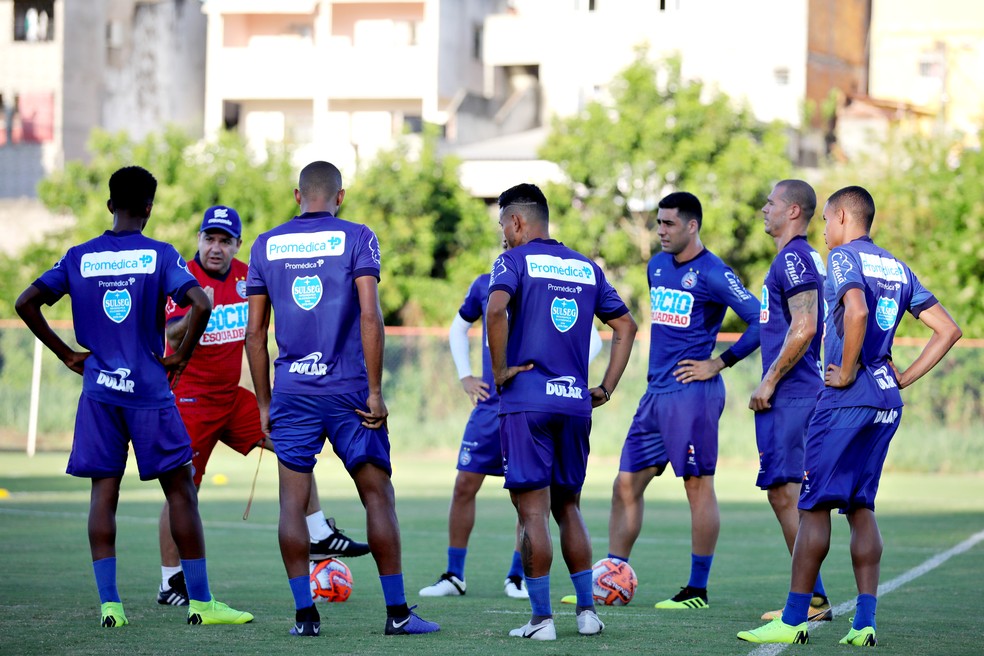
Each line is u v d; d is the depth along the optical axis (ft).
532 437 78.89
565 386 79.61
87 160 519.19
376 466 79.51
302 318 78.95
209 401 100.73
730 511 183.73
